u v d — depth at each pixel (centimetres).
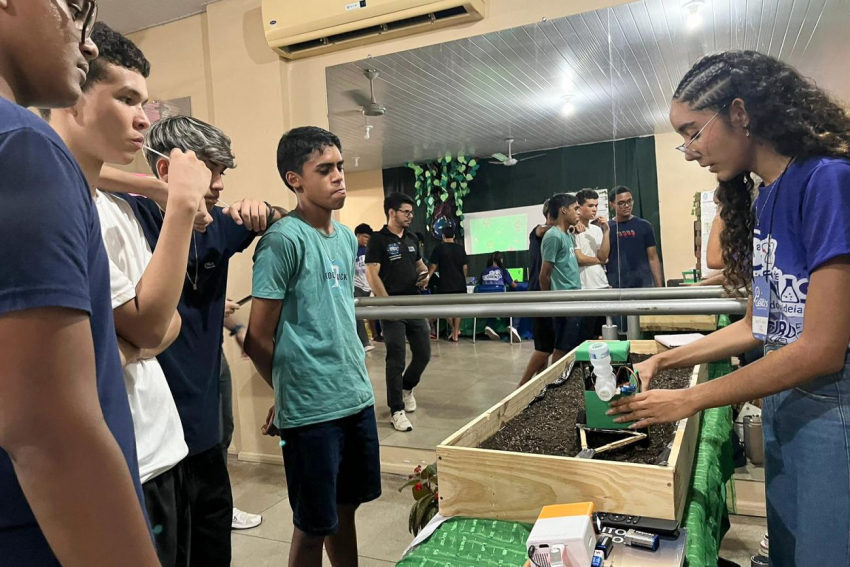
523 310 149
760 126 89
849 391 84
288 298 143
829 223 81
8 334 40
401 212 233
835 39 134
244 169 283
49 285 41
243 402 293
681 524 89
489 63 221
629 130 179
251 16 273
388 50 241
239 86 279
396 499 244
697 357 119
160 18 292
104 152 91
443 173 232
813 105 87
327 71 259
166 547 103
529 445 108
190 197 89
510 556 87
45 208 42
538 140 208
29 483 43
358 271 239
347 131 252
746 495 213
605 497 89
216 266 129
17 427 41
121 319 82
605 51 184
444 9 222
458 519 100
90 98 87
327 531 141
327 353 143
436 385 275
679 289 168
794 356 84
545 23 207
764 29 149
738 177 107
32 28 47
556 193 202
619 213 184
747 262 111
